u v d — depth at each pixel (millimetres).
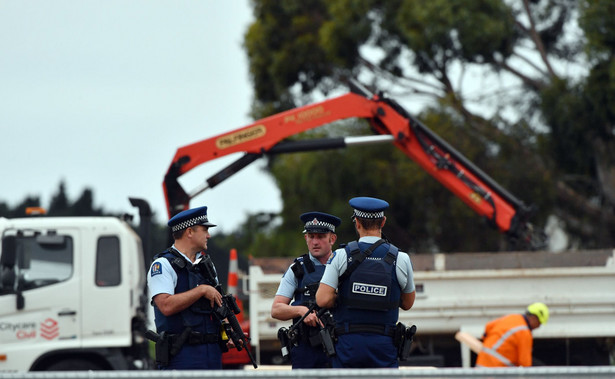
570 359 36406
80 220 36438
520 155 72062
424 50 72188
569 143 68500
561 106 66875
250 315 36344
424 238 77625
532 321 31156
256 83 85000
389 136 42938
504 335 30844
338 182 76125
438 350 37094
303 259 23734
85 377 13664
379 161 75062
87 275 36125
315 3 83125
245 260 39438
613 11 63094
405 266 20297
